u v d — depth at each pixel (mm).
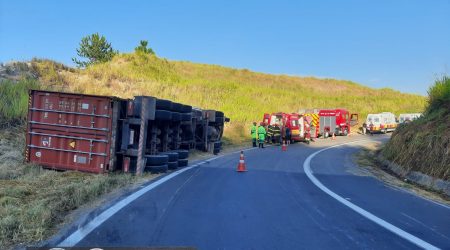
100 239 5879
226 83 57125
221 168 15211
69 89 25641
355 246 5965
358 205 9102
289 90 70188
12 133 15414
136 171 12469
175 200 8812
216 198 9219
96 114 12320
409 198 10555
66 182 10430
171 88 40000
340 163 19000
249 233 6449
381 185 12719
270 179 12703
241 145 28094
